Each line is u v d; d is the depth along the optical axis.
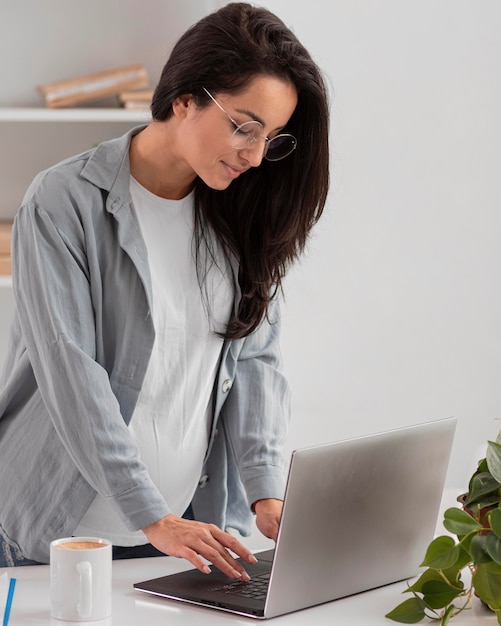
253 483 1.86
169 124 1.74
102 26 3.03
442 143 3.07
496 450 1.46
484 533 1.43
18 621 1.41
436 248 3.11
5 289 3.07
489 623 1.44
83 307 1.69
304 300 3.07
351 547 1.53
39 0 3.00
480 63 3.05
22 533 1.78
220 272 1.87
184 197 1.85
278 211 1.85
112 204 1.74
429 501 1.66
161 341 1.81
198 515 2.02
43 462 1.76
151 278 1.79
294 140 1.73
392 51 3.02
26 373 1.78
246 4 1.68
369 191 3.06
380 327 3.11
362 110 3.03
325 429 3.12
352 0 2.98
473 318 3.14
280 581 1.43
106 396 1.64
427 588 1.45
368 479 1.51
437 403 3.16
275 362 2.01
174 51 1.70
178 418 1.86
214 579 1.61
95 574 1.42
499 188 3.10
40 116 2.85
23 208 1.70
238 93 1.62
